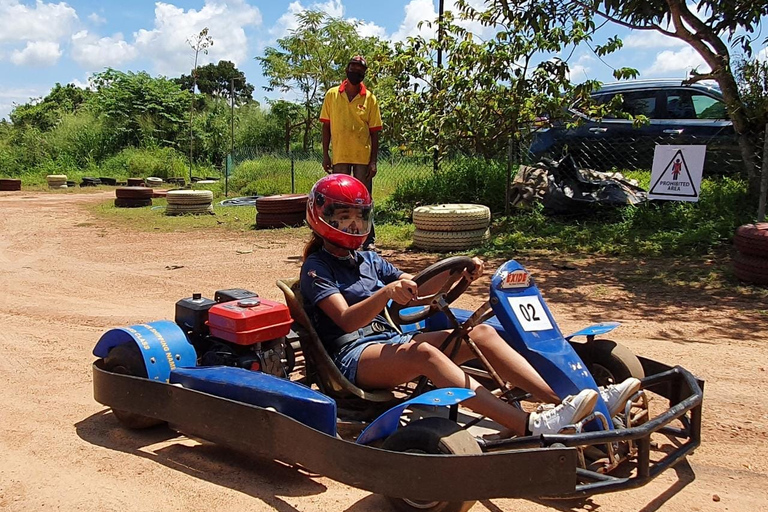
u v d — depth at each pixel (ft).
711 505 9.48
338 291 10.94
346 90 26.50
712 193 31.30
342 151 26.73
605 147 36.83
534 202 34.83
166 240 36.09
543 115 34.78
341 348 11.03
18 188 79.20
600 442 8.28
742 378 14.19
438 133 37.19
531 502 9.53
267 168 66.13
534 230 32.30
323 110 27.40
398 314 11.59
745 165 30.68
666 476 10.35
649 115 35.96
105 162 102.99
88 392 14.35
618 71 32.22
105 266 29.01
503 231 32.63
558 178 34.76
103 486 10.21
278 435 9.63
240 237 36.37
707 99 34.94
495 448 8.99
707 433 11.78
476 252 28.73
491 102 35.29
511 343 10.12
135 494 9.95
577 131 37.24
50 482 10.39
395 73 37.76
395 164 48.49
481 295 21.50
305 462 9.34
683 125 34.96
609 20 31.89
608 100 36.68
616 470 9.83
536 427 8.82
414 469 8.28
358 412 11.05
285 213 39.22
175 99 115.65
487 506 9.43
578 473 8.57
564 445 8.25
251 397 10.19
